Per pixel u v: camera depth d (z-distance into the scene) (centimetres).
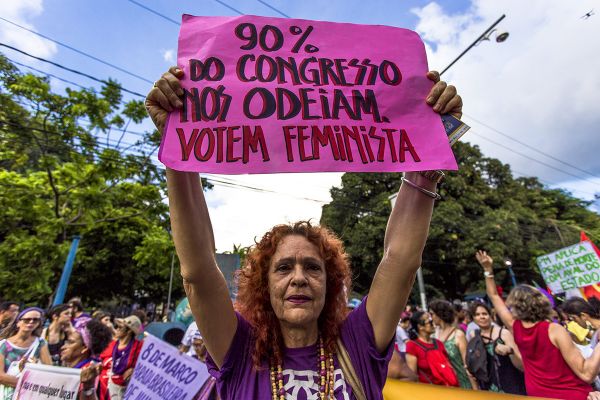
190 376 299
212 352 139
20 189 908
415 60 165
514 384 346
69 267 834
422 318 350
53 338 448
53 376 282
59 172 930
